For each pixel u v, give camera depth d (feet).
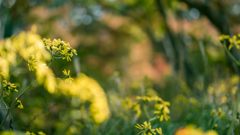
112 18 26.05
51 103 6.14
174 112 6.98
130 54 24.98
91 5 22.13
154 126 4.91
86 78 4.09
